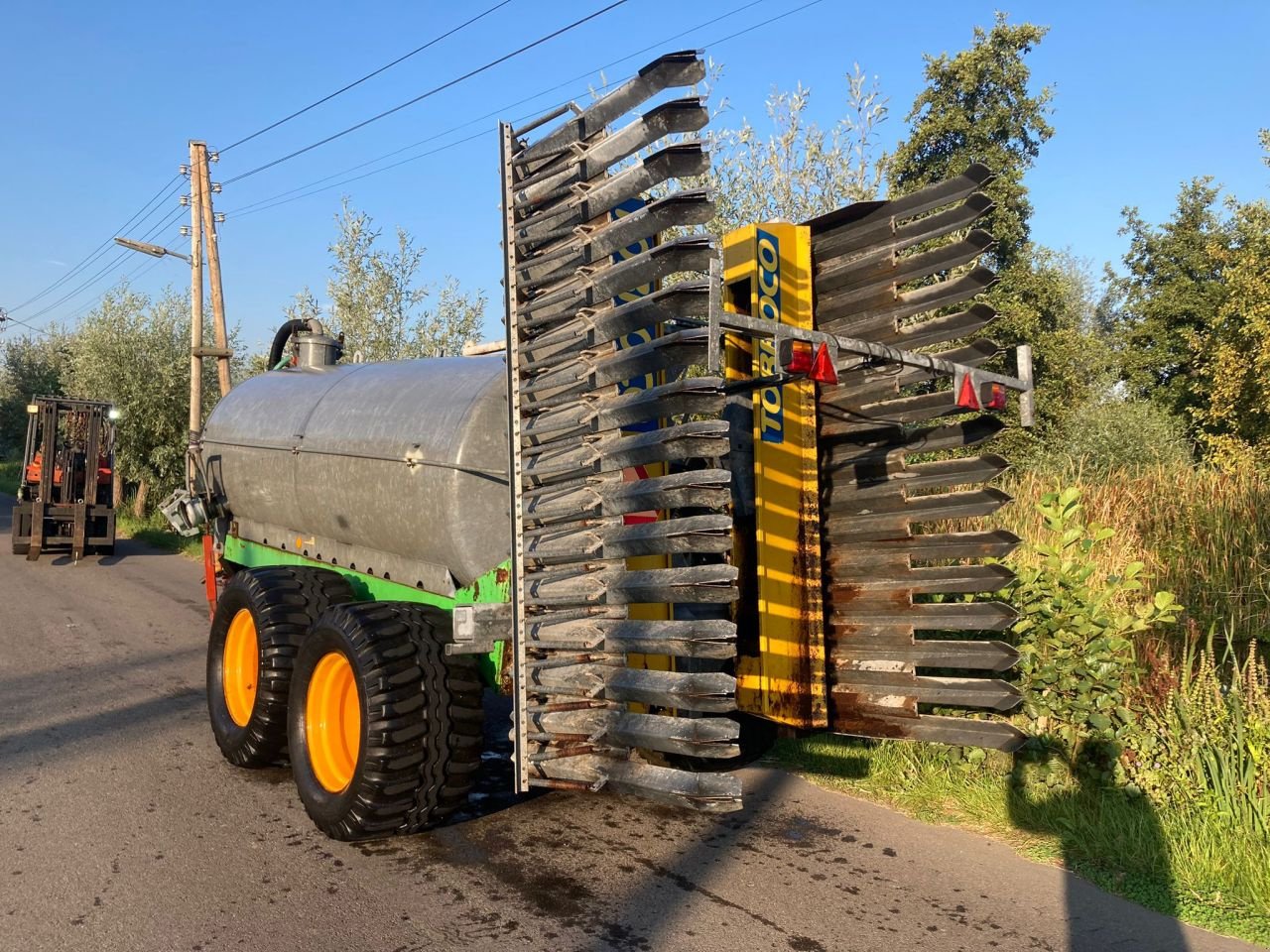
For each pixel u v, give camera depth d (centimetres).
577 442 376
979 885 395
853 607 511
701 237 329
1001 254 1579
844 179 1195
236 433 687
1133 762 466
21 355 4522
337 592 545
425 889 391
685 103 338
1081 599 503
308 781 456
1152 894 381
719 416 485
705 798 336
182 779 536
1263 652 544
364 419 537
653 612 433
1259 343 1405
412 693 414
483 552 461
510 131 404
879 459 502
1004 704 460
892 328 493
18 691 745
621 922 361
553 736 381
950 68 1594
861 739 566
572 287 378
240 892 389
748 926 358
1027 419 466
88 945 344
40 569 1584
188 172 1995
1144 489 768
